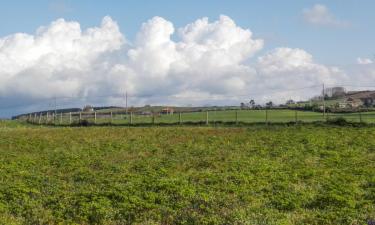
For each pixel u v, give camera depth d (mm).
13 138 58656
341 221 22344
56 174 35781
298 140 49938
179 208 24906
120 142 53469
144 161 40531
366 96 144750
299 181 30781
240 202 25812
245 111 112938
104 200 26016
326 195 26125
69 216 24047
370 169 34344
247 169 34625
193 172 34875
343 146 45875
